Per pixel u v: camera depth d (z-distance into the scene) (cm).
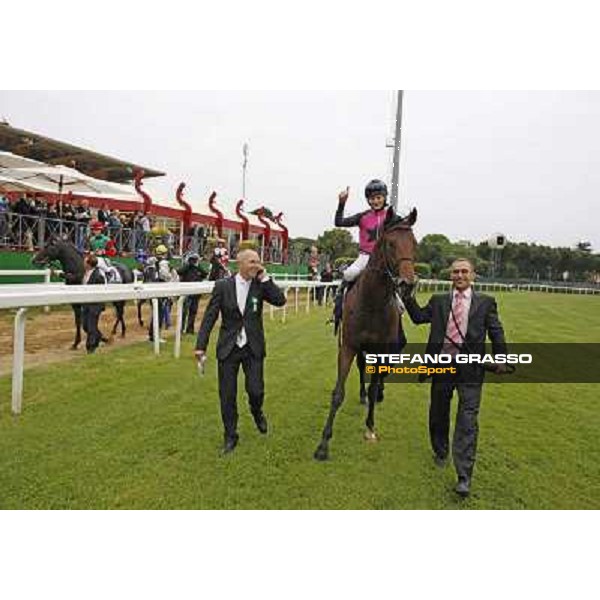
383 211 457
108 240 1273
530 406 551
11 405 443
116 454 364
